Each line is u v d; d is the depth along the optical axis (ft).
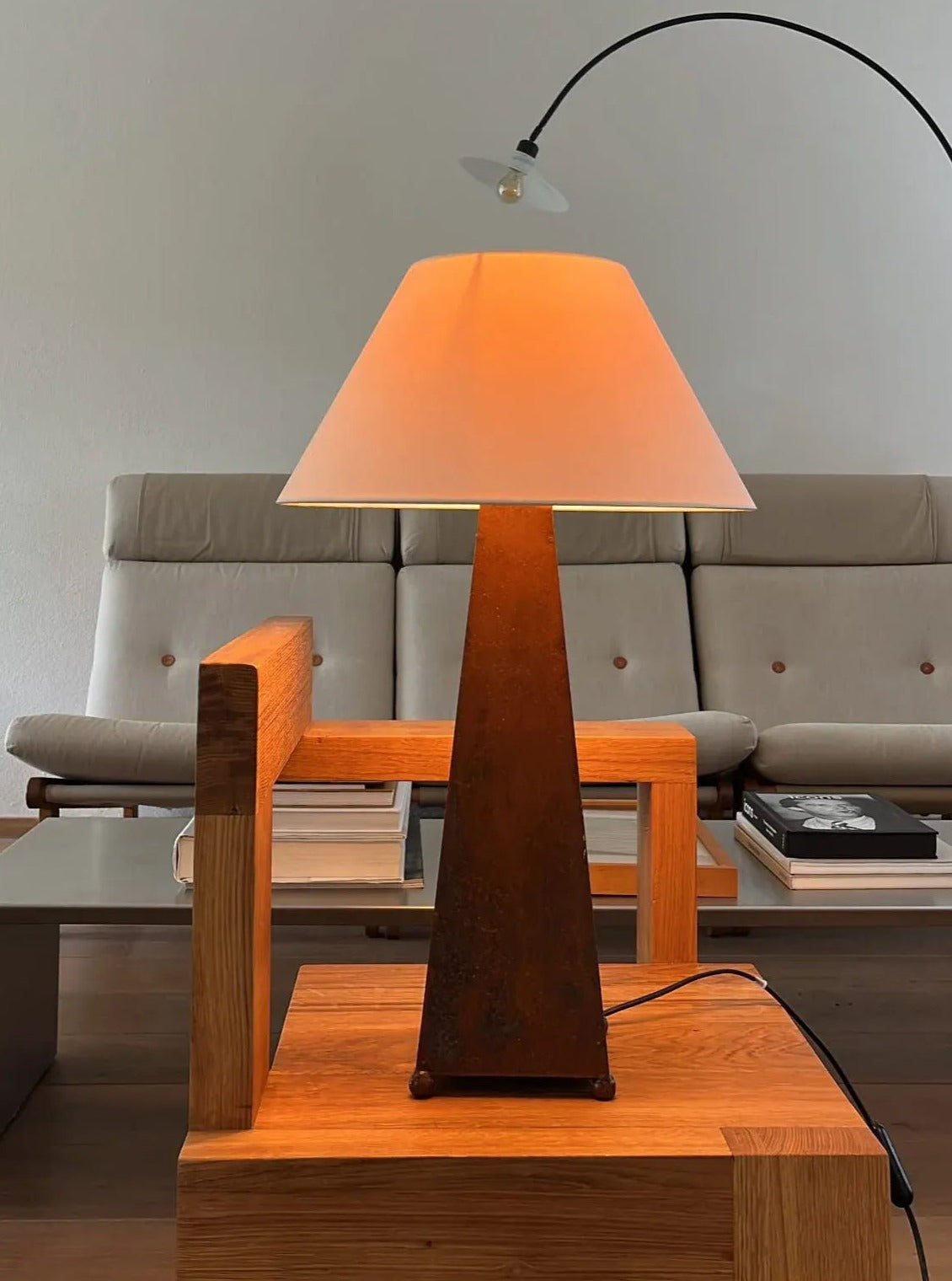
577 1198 2.48
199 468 11.21
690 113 11.30
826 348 11.47
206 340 11.14
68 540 11.12
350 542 10.36
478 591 2.77
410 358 2.60
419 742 3.52
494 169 3.35
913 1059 6.16
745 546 10.48
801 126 11.36
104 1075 5.95
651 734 3.60
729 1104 2.73
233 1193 2.46
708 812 8.11
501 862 2.76
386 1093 2.78
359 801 5.14
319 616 10.07
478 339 2.56
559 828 2.76
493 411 2.48
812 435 11.51
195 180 11.07
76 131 10.98
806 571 10.47
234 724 2.54
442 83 11.14
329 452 2.58
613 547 10.44
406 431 2.49
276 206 11.12
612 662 10.04
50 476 11.10
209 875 2.56
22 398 11.05
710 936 8.31
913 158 11.41
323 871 5.11
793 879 5.36
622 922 5.06
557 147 11.23
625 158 11.27
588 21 11.18
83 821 6.75
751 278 11.40
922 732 7.96
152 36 11.00
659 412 2.57
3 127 10.94
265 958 2.84
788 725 8.14
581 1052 2.75
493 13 11.14
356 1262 2.48
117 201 11.03
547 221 11.28
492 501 2.39
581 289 2.64
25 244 11.00
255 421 11.22
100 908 4.88
